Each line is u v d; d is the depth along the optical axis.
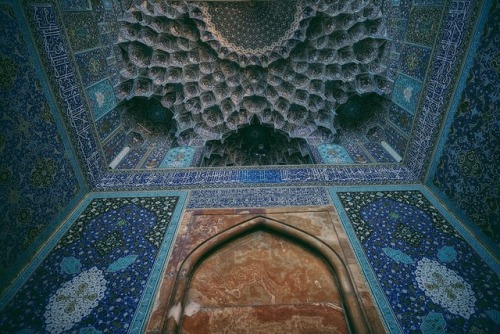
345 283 2.45
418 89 3.75
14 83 2.63
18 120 2.66
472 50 2.88
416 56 3.77
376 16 4.44
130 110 4.80
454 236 2.82
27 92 2.78
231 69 5.39
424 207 3.21
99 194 3.56
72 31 3.42
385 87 4.46
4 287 2.32
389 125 4.49
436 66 3.41
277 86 5.42
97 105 3.94
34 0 2.89
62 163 3.22
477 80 2.84
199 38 5.06
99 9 3.87
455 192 3.08
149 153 4.68
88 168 3.66
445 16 3.24
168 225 3.06
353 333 2.15
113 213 3.25
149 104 5.00
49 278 2.49
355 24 4.66
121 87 4.48
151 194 3.57
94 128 3.86
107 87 4.13
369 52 4.64
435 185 3.38
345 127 5.11
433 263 2.59
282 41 5.25
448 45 3.21
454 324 2.13
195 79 5.11
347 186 3.64
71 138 3.40
